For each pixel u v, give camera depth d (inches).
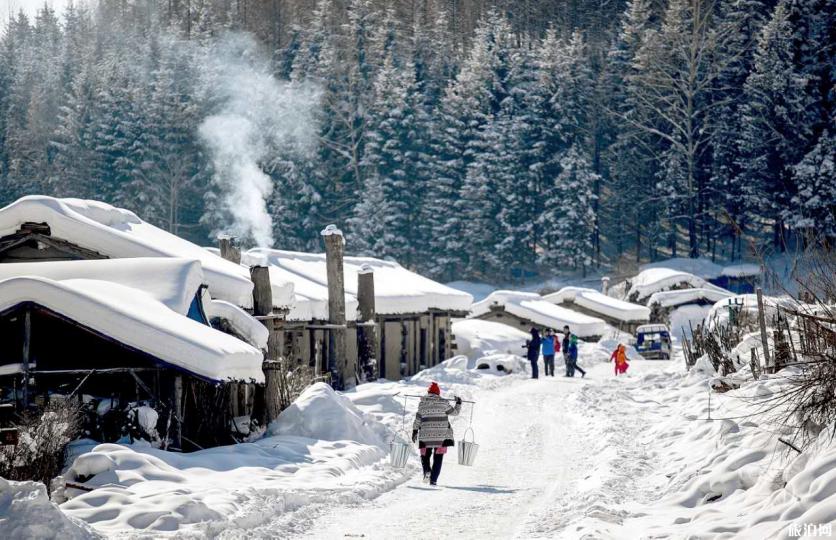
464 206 3841.0
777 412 568.7
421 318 1681.8
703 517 412.8
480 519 476.7
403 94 4023.1
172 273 789.9
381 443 788.0
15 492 367.9
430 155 4037.9
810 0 3678.6
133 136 3929.6
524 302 2258.9
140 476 507.8
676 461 606.5
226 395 771.4
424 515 488.7
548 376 1567.4
